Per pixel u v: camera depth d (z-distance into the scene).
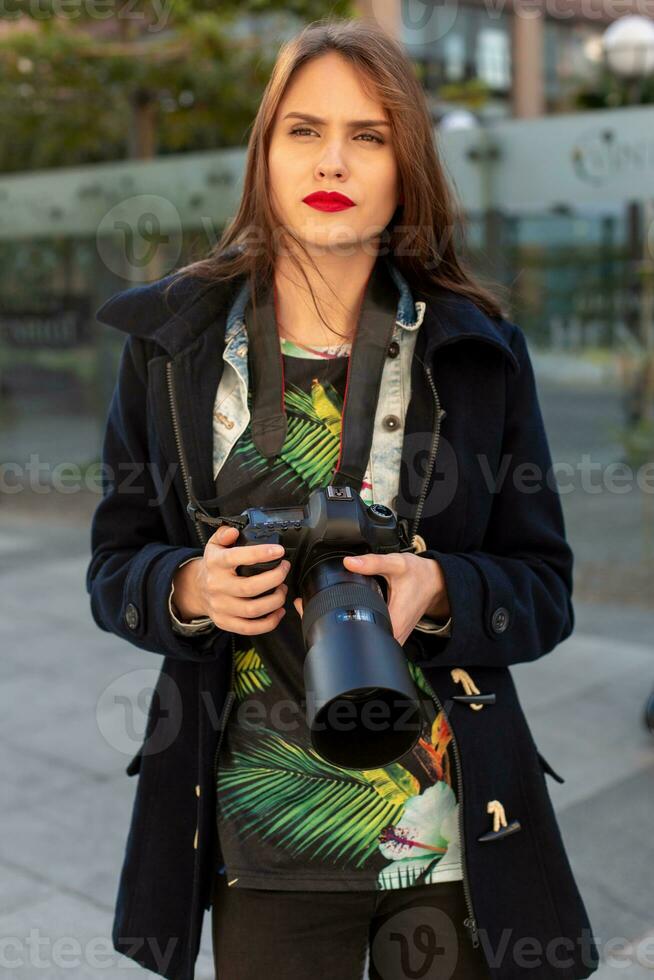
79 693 4.26
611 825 3.08
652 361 6.66
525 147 6.34
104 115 10.09
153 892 1.38
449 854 1.32
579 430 6.87
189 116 9.38
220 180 7.62
